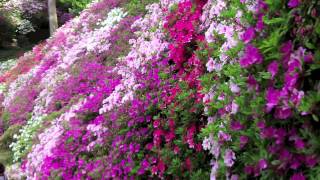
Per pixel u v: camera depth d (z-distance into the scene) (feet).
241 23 6.84
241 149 6.31
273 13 5.46
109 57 18.44
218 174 6.87
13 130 20.93
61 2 55.47
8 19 55.72
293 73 4.79
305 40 4.89
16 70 31.48
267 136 5.15
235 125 5.92
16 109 22.59
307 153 4.75
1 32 55.42
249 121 5.82
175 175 9.41
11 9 57.16
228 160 6.40
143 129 11.18
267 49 5.15
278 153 5.14
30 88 23.54
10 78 30.66
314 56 4.70
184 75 11.23
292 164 4.97
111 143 12.19
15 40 57.47
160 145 10.61
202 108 9.45
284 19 5.14
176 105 10.26
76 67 19.83
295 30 5.04
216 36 9.27
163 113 10.89
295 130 4.97
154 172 9.83
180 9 13.94
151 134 11.09
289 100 4.76
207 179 8.57
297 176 4.90
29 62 30.89
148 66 13.65
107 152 12.21
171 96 10.75
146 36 16.29
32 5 57.93
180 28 12.86
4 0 57.88
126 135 11.32
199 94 9.41
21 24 56.18
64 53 23.73
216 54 8.31
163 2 16.74
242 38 5.97
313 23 4.88
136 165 10.55
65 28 29.01
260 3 5.67
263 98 5.29
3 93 28.73
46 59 25.72
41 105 20.33
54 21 40.96
